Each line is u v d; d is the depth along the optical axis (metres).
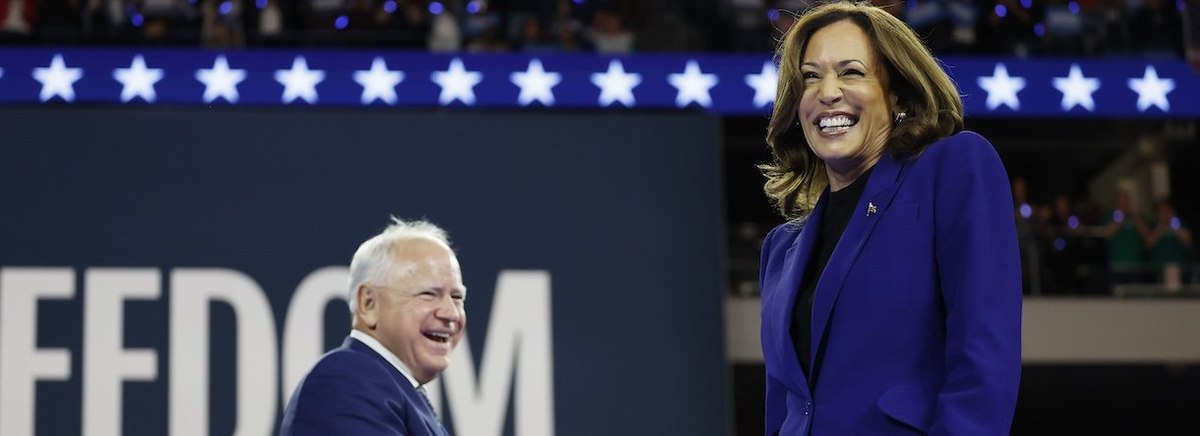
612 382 14.04
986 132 21.59
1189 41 17.95
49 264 13.77
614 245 14.32
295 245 14.02
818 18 4.38
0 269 13.69
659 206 14.45
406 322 6.33
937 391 3.96
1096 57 18.06
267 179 14.12
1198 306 18.47
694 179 14.53
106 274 13.80
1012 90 17.44
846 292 4.06
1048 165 22.95
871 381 4.00
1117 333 18.33
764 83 16.94
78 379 13.59
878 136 4.29
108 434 13.53
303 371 13.82
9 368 13.53
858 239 4.11
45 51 16.19
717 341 14.24
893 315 4.01
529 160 14.39
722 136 21.00
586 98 16.73
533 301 14.09
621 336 14.13
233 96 16.31
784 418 4.36
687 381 14.15
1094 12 18.50
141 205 13.97
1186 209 22.75
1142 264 18.80
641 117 14.59
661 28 17.78
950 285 3.96
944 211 4.03
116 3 16.92
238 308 13.84
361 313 6.41
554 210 14.32
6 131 13.98
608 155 14.49
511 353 13.96
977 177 4.02
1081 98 17.55
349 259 14.06
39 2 16.69
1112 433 23.73
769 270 4.57
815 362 4.11
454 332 6.46
